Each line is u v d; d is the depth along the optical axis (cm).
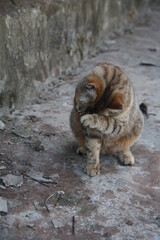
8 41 220
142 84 271
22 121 222
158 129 228
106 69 187
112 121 183
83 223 172
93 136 189
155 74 288
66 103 241
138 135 200
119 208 179
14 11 225
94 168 193
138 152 209
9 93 225
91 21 300
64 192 183
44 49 248
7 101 224
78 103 185
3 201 176
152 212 179
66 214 175
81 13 284
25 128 217
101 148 199
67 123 224
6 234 165
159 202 183
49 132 216
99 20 314
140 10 408
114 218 175
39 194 182
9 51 221
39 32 241
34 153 202
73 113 196
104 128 183
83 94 182
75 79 267
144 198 184
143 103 236
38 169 193
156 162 204
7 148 203
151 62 304
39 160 198
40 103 240
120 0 352
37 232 167
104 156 205
